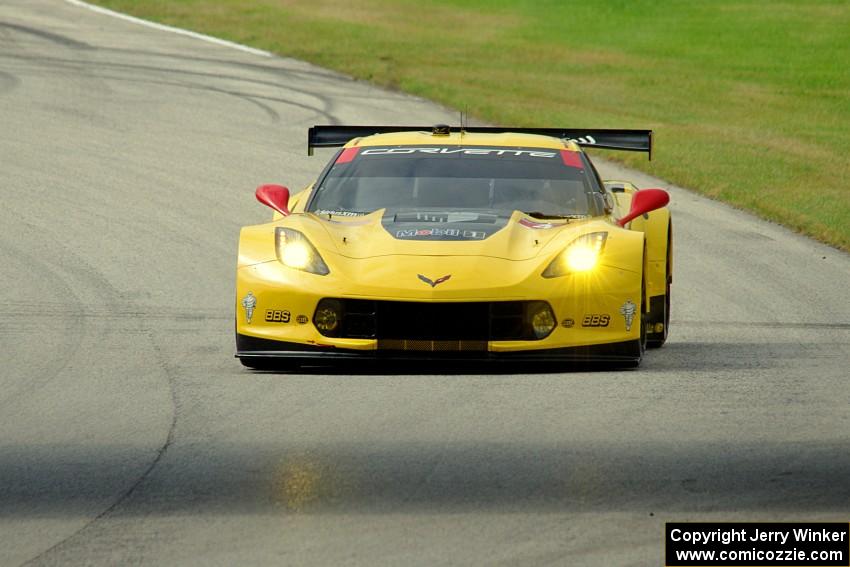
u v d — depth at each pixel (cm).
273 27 11831
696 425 2264
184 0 13538
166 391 2547
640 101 8875
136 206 5250
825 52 11119
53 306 3550
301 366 2830
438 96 8594
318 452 2078
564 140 3450
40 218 4941
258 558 1600
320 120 7588
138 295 3734
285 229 2822
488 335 2647
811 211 5553
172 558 1602
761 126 8069
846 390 2586
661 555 1619
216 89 8662
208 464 2016
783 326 3519
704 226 5259
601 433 2200
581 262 2705
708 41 11700
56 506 1809
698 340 3306
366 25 12188
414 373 2738
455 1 14075
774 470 1986
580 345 2677
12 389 2577
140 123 7350
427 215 2952
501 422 2272
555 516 1761
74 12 12644
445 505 1806
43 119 7350
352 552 1620
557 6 13700
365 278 2680
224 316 3478
